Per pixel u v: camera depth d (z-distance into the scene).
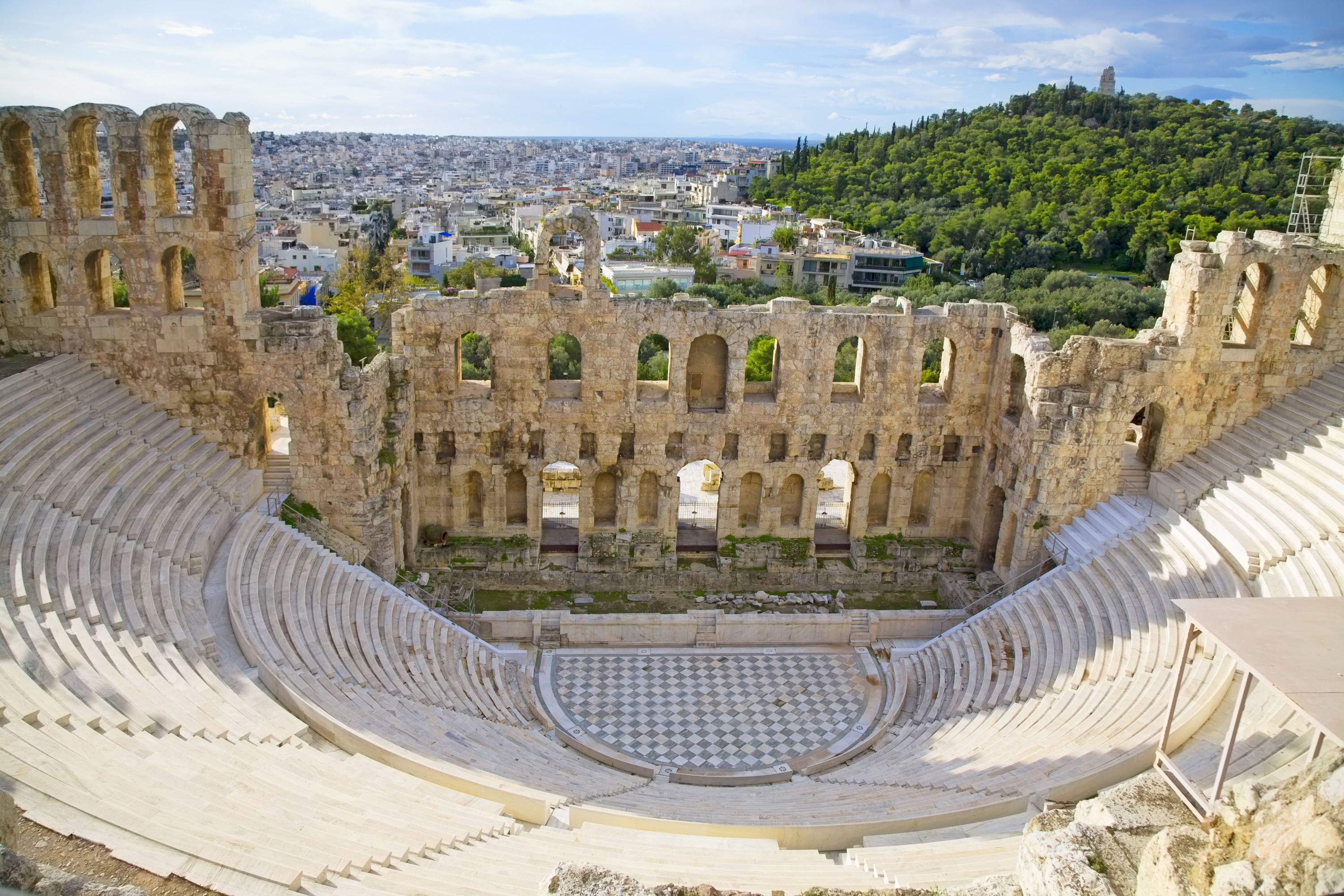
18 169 37.59
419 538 46.72
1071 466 41.56
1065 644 35.00
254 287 40.28
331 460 40.44
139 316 38.31
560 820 24.39
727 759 33.81
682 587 46.34
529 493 46.44
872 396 46.22
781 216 164.00
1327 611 20.23
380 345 72.12
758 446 46.38
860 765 32.78
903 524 49.16
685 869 19.34
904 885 18.81
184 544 32.62
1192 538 36.09
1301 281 40.31
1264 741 24.61
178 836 16.66
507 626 41.12
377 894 16.22
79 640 23.88
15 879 11.62
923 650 40.19
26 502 28.31
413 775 24.30
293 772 21.55
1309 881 11.94
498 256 153.38
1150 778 18.94
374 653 32.81
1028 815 23.81
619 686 38.41
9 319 38.00
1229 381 41.38
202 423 39.75
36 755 18.25
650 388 47.97
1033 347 42.25
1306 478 36.09
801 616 42.12
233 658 27.58
